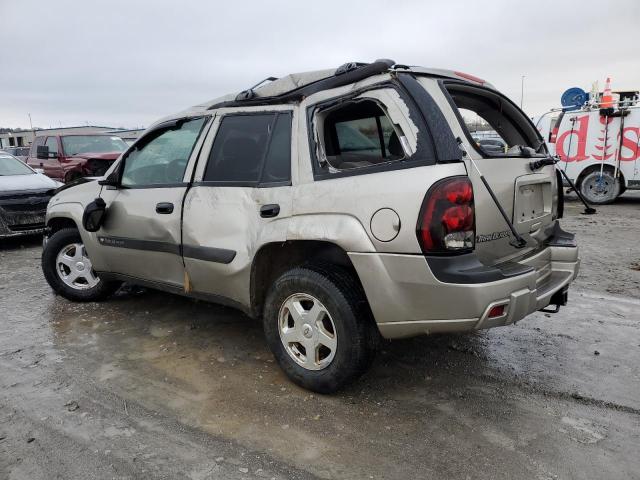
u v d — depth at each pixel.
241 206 3.43
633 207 11.80
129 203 4.18
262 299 3.55
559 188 3.91
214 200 3.58
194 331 4.29
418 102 2.74
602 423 2.84
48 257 5.02
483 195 2.79
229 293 3.60
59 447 2.69
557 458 2.54
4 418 2.98
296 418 2.94
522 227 3.20
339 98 3.08
